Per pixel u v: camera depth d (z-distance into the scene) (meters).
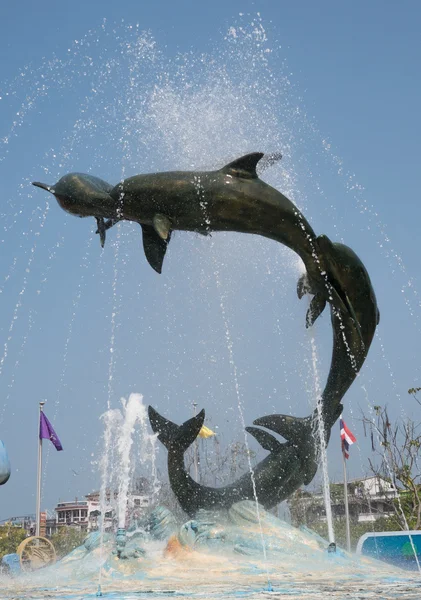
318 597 5.21
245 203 9.45
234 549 8.84
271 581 7.05
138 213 9.62
